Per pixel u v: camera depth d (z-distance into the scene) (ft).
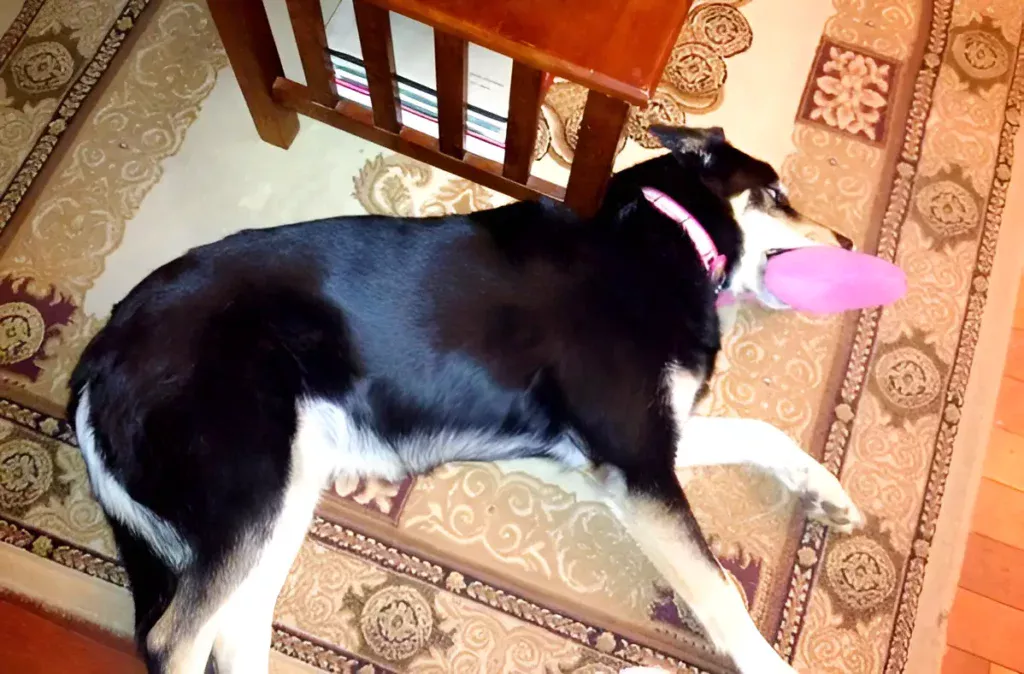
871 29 6.04
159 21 5.79
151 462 3.88
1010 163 5.74
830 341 5.24
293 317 4.17
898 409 5.12
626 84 3.50
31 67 5.65
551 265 4.32
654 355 4.31
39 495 4.75
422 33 4.83
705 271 4.58
